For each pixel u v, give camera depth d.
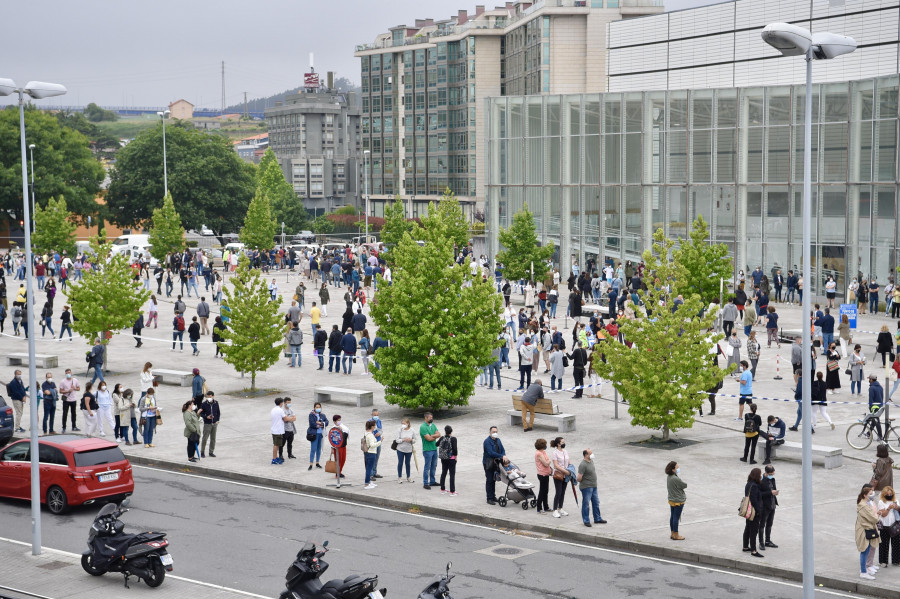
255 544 18.86
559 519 20.06
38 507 18.58
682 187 60.19
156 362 39.31
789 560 17.31
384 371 29.95
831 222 54.41
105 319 37.22
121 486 21.83
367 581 14.69
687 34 72.69
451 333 29.98
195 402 26.91
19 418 29.34
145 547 16.55
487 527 20.08
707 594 15.96
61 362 39.47
